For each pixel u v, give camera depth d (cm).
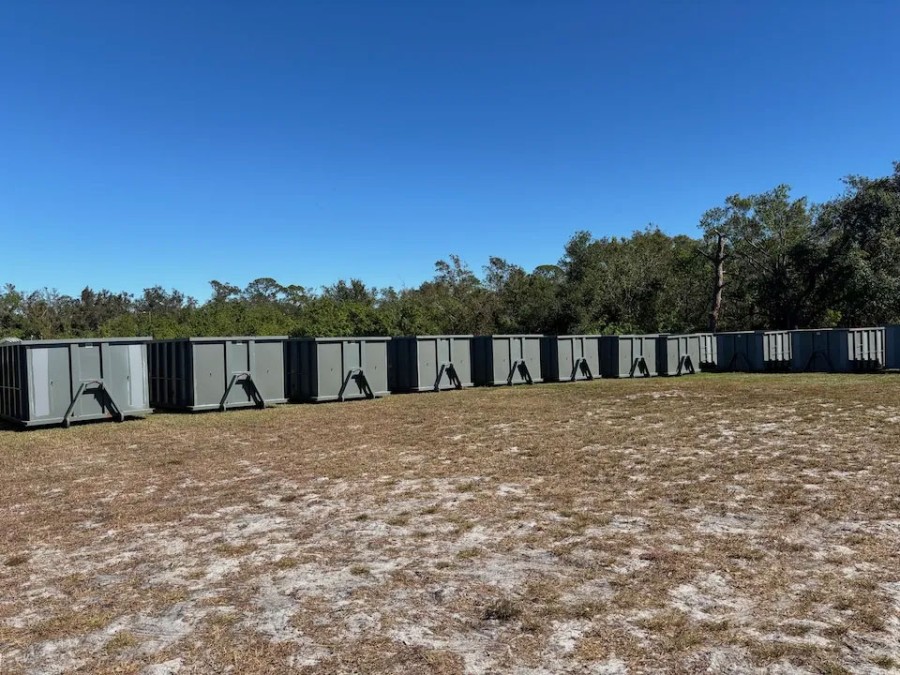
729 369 2981
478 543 595
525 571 523
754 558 537
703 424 1245
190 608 466
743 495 730
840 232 3950
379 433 1259
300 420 1490
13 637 428
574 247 4581
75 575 540
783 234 4103
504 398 1891
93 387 1484
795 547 560
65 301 6212
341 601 473
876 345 2708
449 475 873
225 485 852
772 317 4253
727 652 384
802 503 691
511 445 1083
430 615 446
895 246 3656
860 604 444
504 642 404
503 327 4175
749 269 4412
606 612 443
